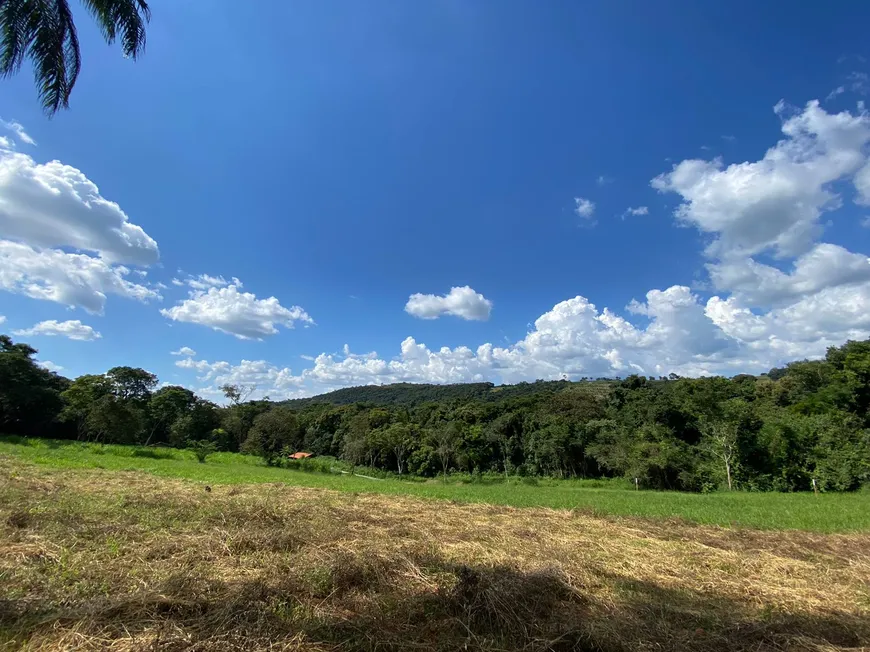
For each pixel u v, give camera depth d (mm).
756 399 45781
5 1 8336
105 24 9375
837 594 5539
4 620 3672
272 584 4859
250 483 18500
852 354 38156
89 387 43406
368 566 5566
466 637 3959
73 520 7262
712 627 4367
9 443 30547
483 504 14438
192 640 3502
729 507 15609
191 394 57844
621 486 37906
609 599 5066
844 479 28297
